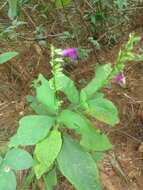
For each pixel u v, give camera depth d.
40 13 1.09
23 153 0.36
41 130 0.37
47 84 0.43
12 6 0.64
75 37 1.09
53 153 0.38
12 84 0.88
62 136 0.42
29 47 0.99
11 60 0.93
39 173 0.38
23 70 0.93
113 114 0.43
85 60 1.05
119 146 0.74
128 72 1.00
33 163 0.36
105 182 0.66
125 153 0.73
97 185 0.40
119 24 1.19
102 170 0.68
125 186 0.66
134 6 1.27
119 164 0.70
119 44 1.14
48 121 0.38
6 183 0.34
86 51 1.04
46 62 0.99
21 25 1.06
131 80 0.96
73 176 0.40
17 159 0.35
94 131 0.41
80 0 1.20
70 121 0.39
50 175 0.50
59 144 0.38
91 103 0.43
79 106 0.43
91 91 0.44
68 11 1.15
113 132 0.78
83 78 0.98
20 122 0.38
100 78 0.44
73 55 0.50
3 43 0.97
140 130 0.79
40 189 0.58
